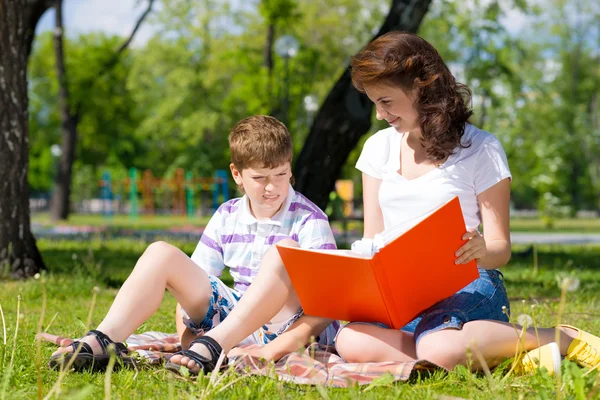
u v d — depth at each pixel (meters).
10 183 6.42
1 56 6.36
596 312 4.49
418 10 8.52
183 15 32.84
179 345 3.19
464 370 2.47
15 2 6.31
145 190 36.88
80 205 54.81
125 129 34.69
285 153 2.94
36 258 6.56
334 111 8.46
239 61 22.19
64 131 25.91
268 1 18.70
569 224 31.94
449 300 2.76
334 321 3.16
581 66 36.81
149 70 34.47
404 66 2.76
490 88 21.30
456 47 22.88
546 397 2.14
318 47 26.72
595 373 2.51
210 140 38.84
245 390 2.32
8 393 2.26
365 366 2.62
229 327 2.70
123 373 2.59
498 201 2.90
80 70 26.77
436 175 2.94
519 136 36.00
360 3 27.78
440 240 2.52
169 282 2.88
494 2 19.89
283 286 2.77
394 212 3.01
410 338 2.78
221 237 3.18
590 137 35.41
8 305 4.84
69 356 2.60
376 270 2.53
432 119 2.83
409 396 2.30
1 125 6.40
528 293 5.73
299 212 3.09
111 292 5.85
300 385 2.45
